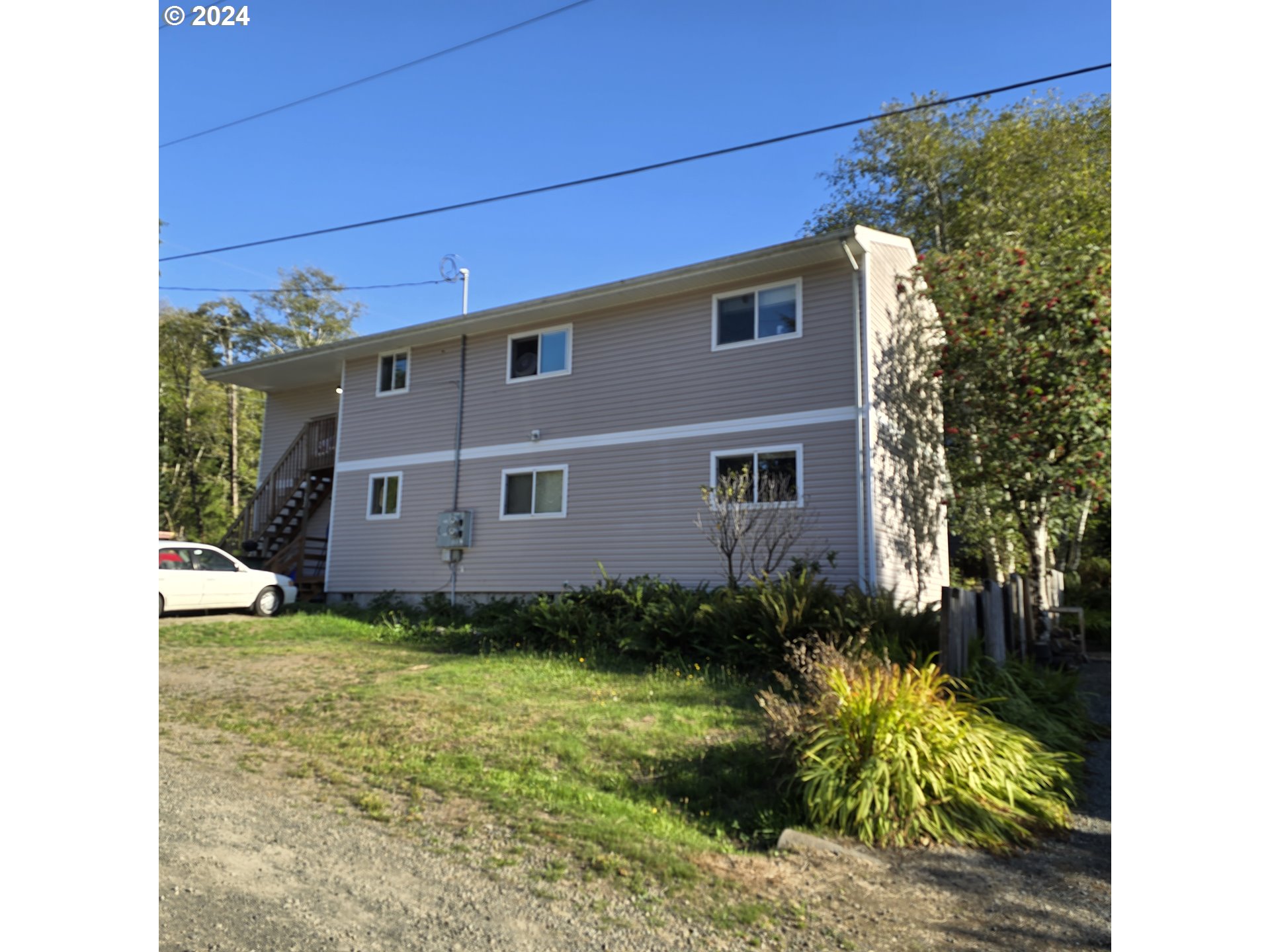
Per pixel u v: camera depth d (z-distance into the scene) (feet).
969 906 13.91
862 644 29.19
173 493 120.47
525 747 22.66
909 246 48.57
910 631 32.65
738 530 40.93
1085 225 65.41
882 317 45.01
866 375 41.70
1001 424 44.78
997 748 19.80
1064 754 21.54
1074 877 15.35
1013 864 15.94
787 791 18.69
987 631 28.84
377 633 47.88
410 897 13.57
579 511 50.11
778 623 33.42
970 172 75.41
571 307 51.19
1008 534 53.52
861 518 40.65
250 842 15.79
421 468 57.77
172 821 16.67
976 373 45.14
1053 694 27.02
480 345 56.49
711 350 46.65
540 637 41.34
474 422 55.72
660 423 47.80
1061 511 48.98
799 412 43.29
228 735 24.29
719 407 45.88
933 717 19.03
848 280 42.98
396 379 60.64
